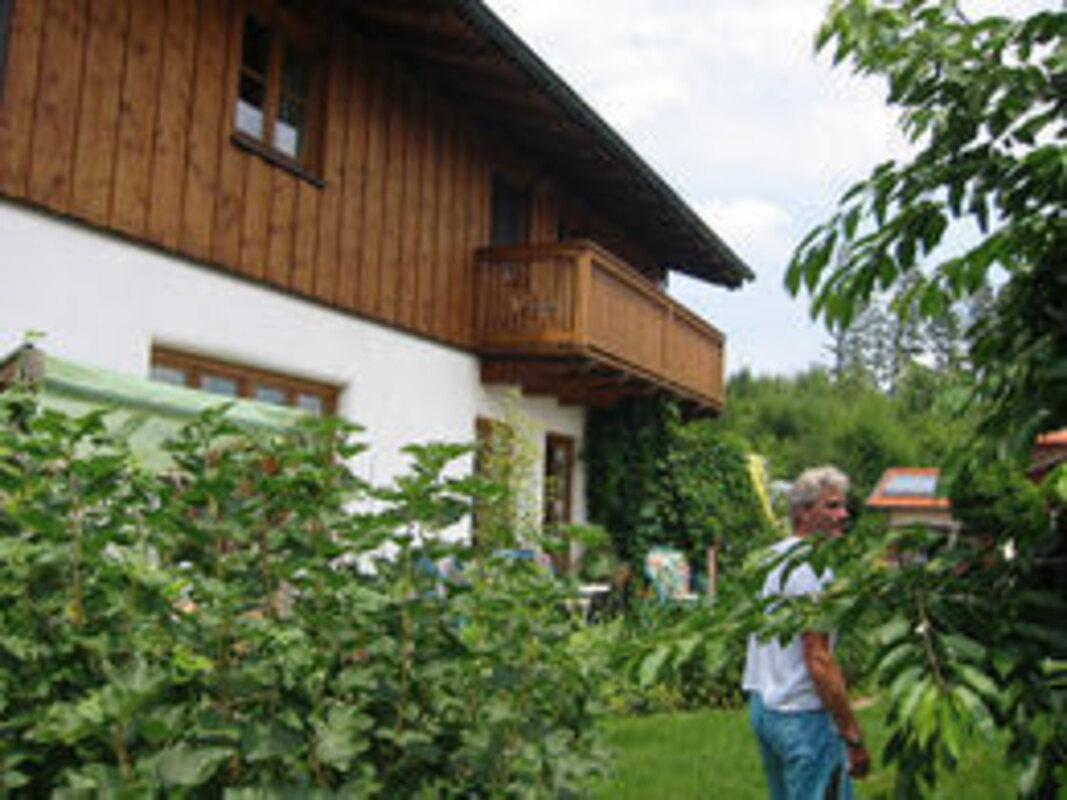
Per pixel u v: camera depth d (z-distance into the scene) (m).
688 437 14.87
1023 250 1.58
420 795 2.04
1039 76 1.55
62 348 6.23
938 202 1.63
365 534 2.08
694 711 7.65
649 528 13.62
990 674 1.35
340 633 2.01
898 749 1.37
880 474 29.62
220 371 7.61
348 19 9.02
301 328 8.30
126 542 1.95
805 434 39.41
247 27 8.12
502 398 11.24
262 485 2.00
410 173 9.83
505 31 8.80
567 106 10.02
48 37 6.20
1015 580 1.45
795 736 3.26
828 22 1.81
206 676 1.88
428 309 9.99
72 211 6.31
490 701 2.21
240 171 7.72
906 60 1.72
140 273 6.81
